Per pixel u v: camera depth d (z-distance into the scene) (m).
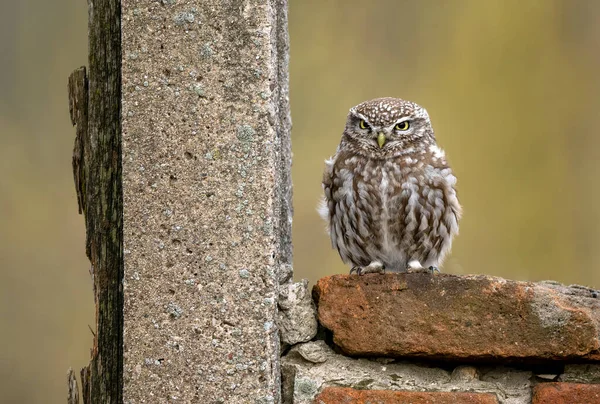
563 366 5.91
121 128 6.01
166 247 5.84
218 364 5.80
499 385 5.95
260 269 5.80
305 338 6.07
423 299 5.93
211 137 5.82
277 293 5.98
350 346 5.97
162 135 5.85
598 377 5.85
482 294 5.87
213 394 5.79
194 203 5.82
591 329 5.73
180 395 5.81
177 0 5.83
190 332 5.82
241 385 5.78
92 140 6.40
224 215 5.81
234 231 5.81
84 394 6.48
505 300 5.84
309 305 6.12
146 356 5.84
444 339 5.88
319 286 6.07
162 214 5.84
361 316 5.98
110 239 6.35
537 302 5.81
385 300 5.97
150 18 5.85
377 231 8.29
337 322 6.00
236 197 5.80
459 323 5.88
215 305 5.81
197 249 5.82
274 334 5.86
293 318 6.06
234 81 5.80
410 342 5.91
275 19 6.03
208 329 5.81
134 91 5.87
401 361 6.04
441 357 5.91
